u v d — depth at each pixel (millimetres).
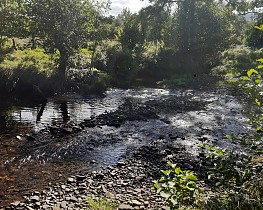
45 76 18125
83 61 23047
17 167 8180
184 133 11422
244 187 4230
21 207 6113
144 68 28109
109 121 12781
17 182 7289
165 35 32500
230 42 31453
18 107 14758
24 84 17375
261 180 4441
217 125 12445
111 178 7527
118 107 15516
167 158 8898
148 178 7562
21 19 19219
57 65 20359
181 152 9391
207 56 30688
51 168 8156
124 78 24578
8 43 27766
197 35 29812
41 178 7527
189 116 13953
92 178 7527
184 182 3846
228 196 4488
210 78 25062
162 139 10734
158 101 17125
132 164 8453
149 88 21562
